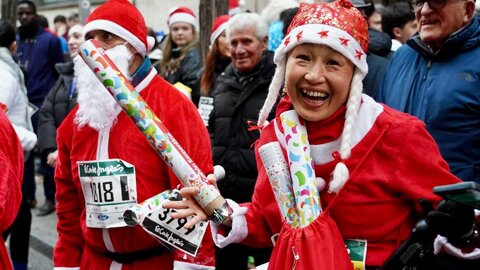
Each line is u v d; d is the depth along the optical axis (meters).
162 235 2.24
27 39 7.31
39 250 5.54
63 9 12.90
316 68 1.79
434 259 1.83
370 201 1.79
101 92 2.44
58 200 2.70
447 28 2.58
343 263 1.73
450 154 2.57
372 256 1.81
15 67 4.26
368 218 1.80
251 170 3.47
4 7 7.47
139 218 2.19
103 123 2.44
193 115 2.48
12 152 2.52
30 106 4.41
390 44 3.61
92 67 2.11
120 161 2.42
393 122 1.79
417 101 2.70
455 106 2.56
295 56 1.82
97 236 2.50
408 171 1.78
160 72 4.95
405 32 4.65
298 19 1.83
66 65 5.01
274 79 1.93
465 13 2.60
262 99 3.49
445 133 2.58
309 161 1.83
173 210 2.20
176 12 4.98
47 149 4.93
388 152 1.79
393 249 1.82
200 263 2.40
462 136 2.56
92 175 2.45
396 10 4.66
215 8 4.98
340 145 1.83
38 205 6.98
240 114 3.53
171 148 2.01
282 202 1.84
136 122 2.06
